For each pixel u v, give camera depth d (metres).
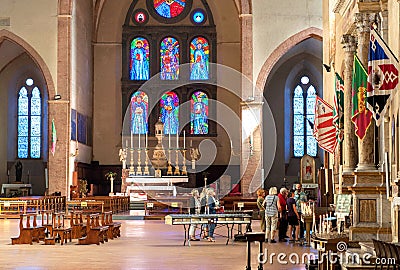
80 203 36.28
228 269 17.44
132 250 21.98
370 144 19.33
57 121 42.62
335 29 29.58
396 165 17.45
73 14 43.91
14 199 37.78
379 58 15.64
